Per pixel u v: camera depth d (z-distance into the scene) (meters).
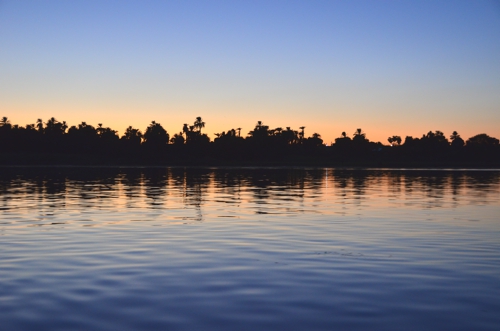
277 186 54.81
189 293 10.88
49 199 35.69
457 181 68.31
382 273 12.75
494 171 123.75
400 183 62.59
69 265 13.54
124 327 8.80
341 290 11.16
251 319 9.23
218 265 13.62
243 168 149.75
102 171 109.31
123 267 13.34
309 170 130.88
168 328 8.76
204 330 8.68
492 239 18.12
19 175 84.12
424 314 9.52
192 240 17.75
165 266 13.47
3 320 9.12
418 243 17.25
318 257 14.76
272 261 14.17
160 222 22.88
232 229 20.61
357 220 23.83
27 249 15.89
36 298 10.45
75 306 9.92
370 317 9.35
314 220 23.81
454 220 23.92
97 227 21.09
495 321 9.13
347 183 62.47
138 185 55.19
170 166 172.25
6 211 27.44
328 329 8.73
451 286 11.52
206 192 44.28
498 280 12.07
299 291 11.06
